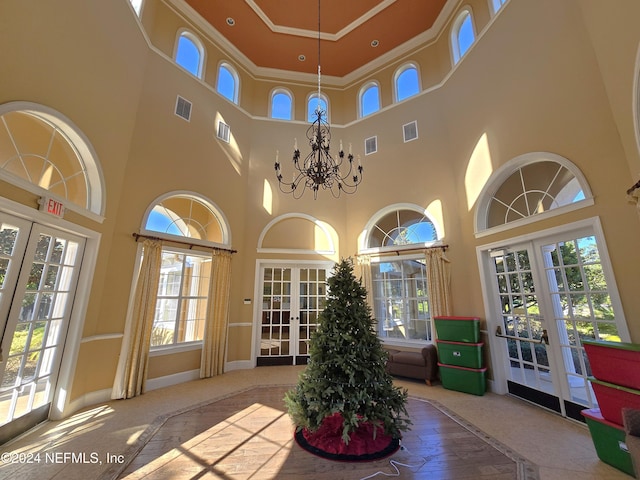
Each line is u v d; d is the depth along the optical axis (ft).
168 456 8.23
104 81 12.12
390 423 8.65
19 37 8.21
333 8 19.21
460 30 18.42
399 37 20.95
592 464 7.78
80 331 11.19
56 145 10.44
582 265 10.43
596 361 8.29
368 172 21.24
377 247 19.75
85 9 10.91
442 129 18.60
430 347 15.56
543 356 12.02
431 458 8.15
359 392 8.55
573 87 10.69
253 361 18.57
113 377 12.82
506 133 13.71
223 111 19.95
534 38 12.46
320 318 9.85
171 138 16.35
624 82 8.50
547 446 8.77
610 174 9.41
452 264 16.65
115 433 9.55
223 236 18.61
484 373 13.84
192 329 16.57
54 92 9.48
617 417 7.62
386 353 9.51
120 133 13.39
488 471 7.53
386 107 21.35
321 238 21.12
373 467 7.73
